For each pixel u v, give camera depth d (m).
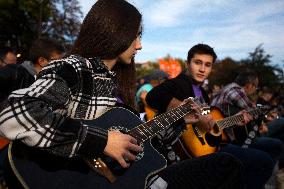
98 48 1.70
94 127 1.51
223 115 3.68
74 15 21.81
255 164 3.38
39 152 1.45
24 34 22.59
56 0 21.91
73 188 1.48
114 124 1.69
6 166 1.47
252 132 4.00
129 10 1.74
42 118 1.38
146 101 3.28
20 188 1.44
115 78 1.85
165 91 3.16
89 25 1.71
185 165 2.04
